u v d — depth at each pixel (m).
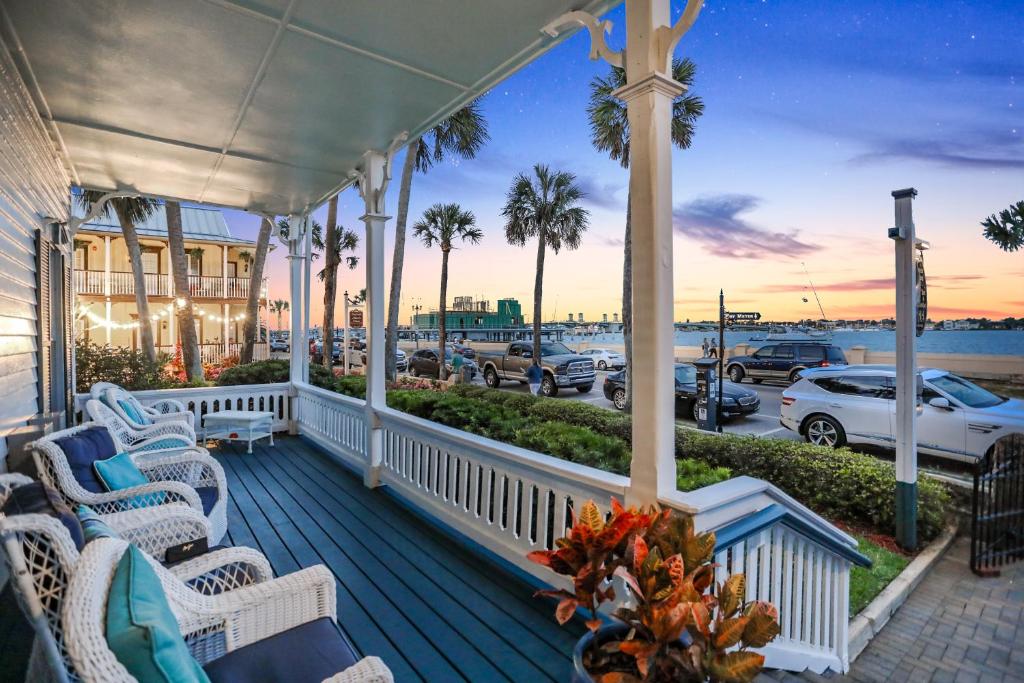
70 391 5.16
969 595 3.79
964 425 5.75
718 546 1.80
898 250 4.27
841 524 4.76
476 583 2.94
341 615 2.60
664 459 2.12
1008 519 4.33
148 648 0.87
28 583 1.02
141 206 12.14
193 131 4.13
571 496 2.67
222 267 20.19
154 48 2.94
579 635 2.44
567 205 19.81
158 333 18.55
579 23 2.62
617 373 10.98
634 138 2.13
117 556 1.09
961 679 2.88
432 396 6.38
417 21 2.69
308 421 6.73
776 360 14.72
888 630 3.35
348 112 3.79
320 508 4.16
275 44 2.91
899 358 4.26
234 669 1.35
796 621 2.45
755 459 5.26
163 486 2.45
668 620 1.17
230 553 1.75
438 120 3.92
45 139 4.15
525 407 7.27
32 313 3.87
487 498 3.33
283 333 38.00
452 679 2.12
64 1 2.49
